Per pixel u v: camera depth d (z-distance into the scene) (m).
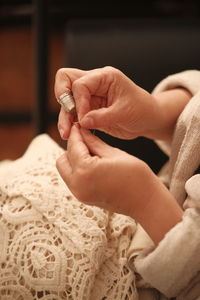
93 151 0.66
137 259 0.67
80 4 2.96
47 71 1.69
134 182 0.63
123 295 0.70
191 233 0.63
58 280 0.68
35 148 0.93
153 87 1.21
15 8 3.11
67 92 0.74
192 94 0.88
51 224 0.72
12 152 2.33
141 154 1.18
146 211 0.65
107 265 0.72
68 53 1.24
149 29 1.22
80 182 0.63
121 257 0.72
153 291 0.73
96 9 2.95
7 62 2.94
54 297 0.69
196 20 1.25
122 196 0.63
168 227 0.65
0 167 0.90
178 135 0.80
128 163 0.63
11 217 0.72
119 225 0.75
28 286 0.69
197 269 0.64
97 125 0.73
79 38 1.23
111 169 0.62
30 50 3.03
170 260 0.63
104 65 1.21
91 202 0.65
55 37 3.03
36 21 1.64
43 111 1.72
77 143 0.66
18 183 0.77
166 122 0.84
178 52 1.20
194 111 0.78
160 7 2.89
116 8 2.93
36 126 1.74
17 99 2.67
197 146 0.75
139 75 1.21
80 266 0.69
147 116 0.81
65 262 0.69
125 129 0.82
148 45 1.20
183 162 0.75
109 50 1.21
